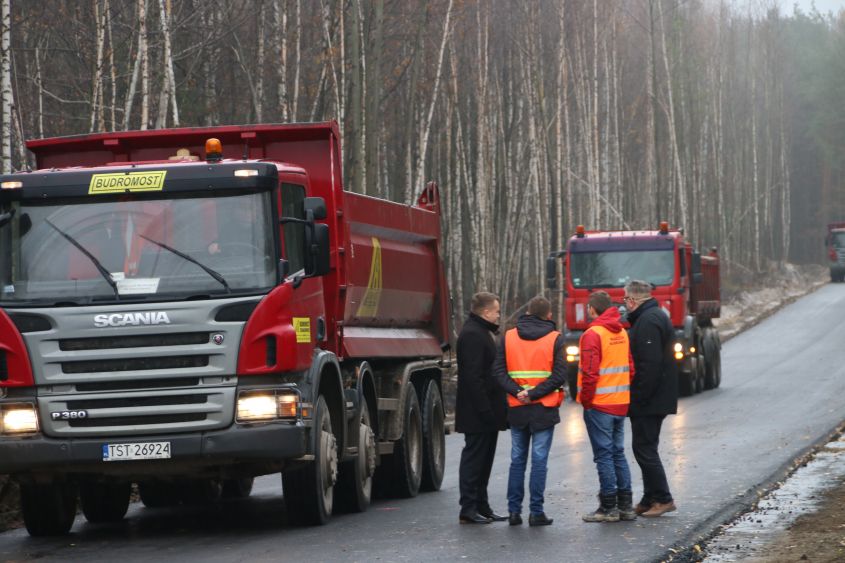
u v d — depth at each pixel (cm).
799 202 13250
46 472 1223
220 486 1722
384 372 1639
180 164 1252
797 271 10069
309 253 1278
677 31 7919
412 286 1766
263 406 1212
